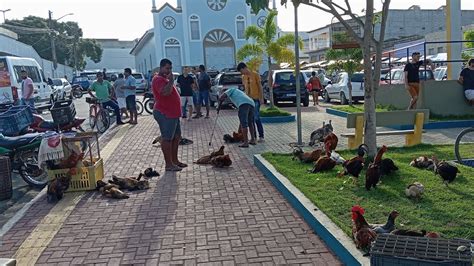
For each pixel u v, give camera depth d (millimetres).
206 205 6246
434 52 35094
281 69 23422
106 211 6211
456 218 4883
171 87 8148
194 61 46594
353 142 9133
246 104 10359
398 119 9164
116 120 16219
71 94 33062
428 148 8797
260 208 5996
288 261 4395
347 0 7410
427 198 5559
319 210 5328
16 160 7910
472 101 12742
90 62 79312
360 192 5930
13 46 35156
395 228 4391
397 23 49625
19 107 9422
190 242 4992
